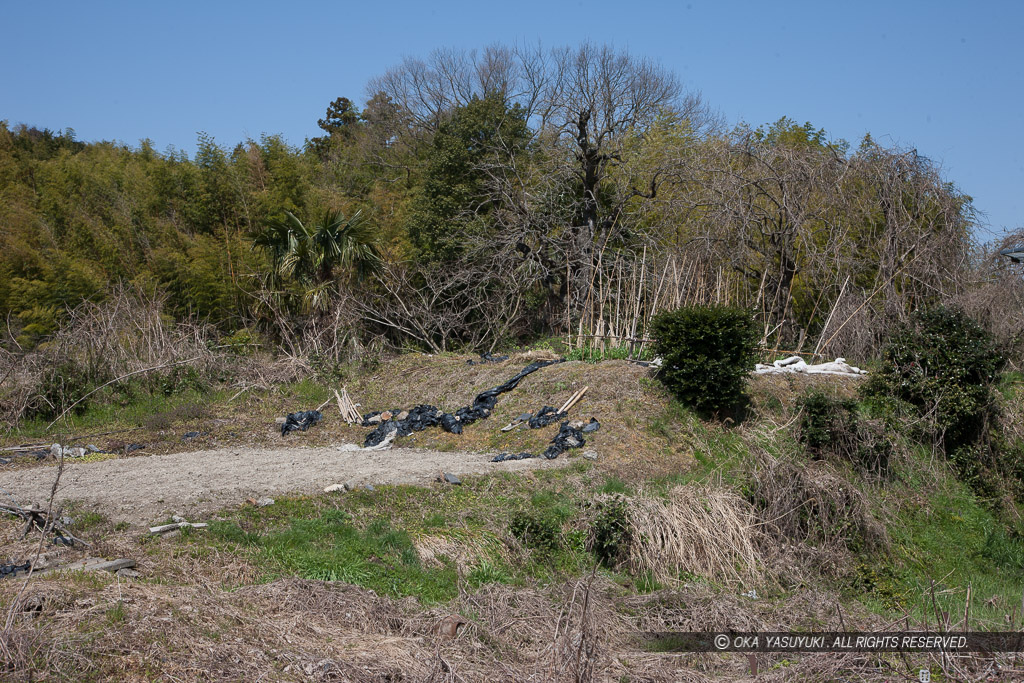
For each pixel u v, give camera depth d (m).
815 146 25.98
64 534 7.99
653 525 9.45
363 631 6.52
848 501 10.51
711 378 13.05
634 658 6.59
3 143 27.94
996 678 6.09
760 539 9.84
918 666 6.29
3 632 5.14
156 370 16.77
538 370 15.25
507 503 10.28
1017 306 16.84
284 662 5.53
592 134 23.50
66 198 24.38
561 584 8.26
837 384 14.97
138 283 20.34
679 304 15.80
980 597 10.13
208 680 5.09
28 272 20.88
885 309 17.38
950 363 13.57
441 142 23.45
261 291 20.05
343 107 50.72
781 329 18.11
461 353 19.09
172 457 12.66
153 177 24.77
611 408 13.39
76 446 13.53
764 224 18.89
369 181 30.41
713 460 12.28
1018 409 14.16
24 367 15.77
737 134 20.84
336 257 19.64
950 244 17.86
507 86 33.62
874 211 18.48
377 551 8.52
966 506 12.55
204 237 21.62
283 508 9.48
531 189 22.02
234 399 16.36
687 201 19.89
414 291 21.36
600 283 16.91
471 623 6.80
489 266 21.00
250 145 25.77
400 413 15.02
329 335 19.00
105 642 5.32
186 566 7.46
